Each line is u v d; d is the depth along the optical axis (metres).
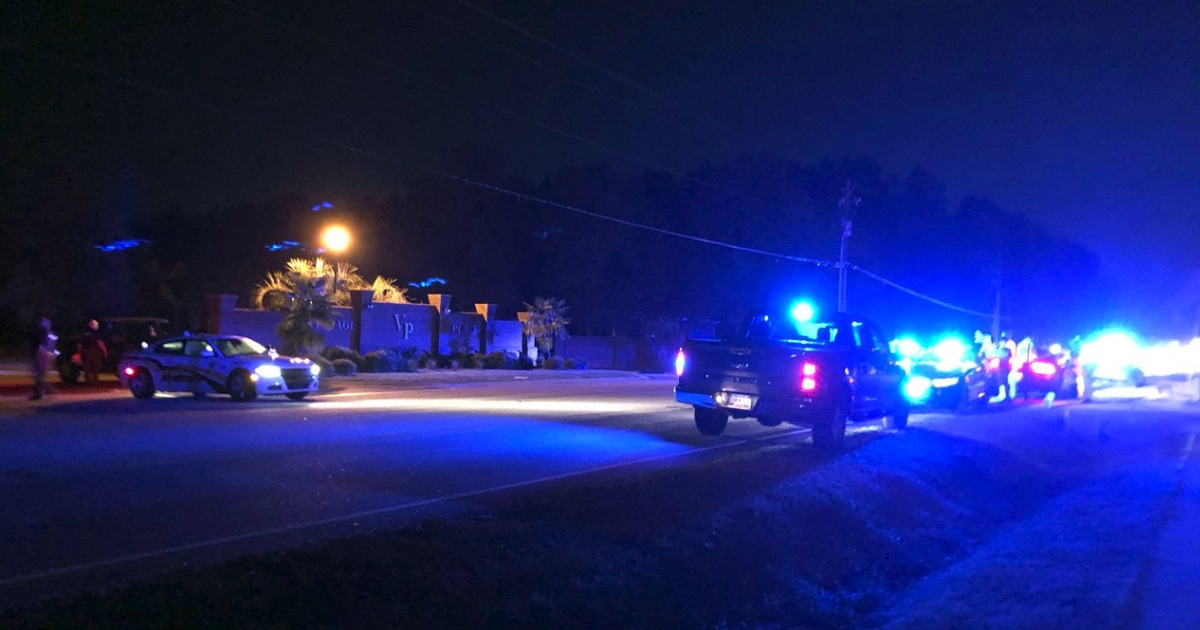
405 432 16.20
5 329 40.56
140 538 8.20
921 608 8.73
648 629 7.43
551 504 9.76
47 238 43.69
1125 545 10.67
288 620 6.10
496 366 41.69
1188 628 7.65
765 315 18.52
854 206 41.59
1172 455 18.30
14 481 10.77
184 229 53.09
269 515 9.25
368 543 7.80
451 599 6.89
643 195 60.03
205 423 16.92
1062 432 21.72
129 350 26.92
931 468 15.22
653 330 55.06
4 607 6.17
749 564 9.27
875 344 18.20
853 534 11.31
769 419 16.73
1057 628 7.79
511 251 56.47
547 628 6.91
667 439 16.47
